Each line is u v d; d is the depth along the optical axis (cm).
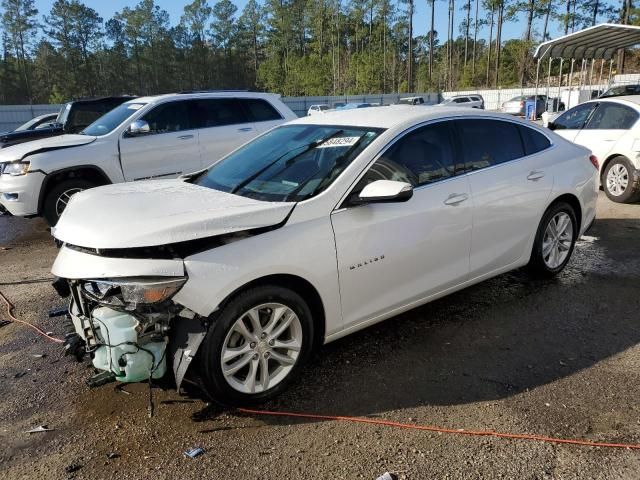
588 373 338
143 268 269
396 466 258
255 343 302
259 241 296
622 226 698
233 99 870
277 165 374
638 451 264
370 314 353
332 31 8569
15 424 301
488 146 428
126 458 269
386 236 346
